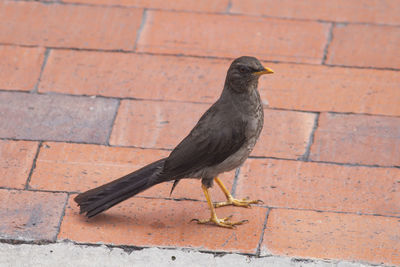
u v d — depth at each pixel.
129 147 11.53
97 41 13.73
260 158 11.30
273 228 9.95
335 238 9.77
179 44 13.68
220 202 10.47
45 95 12.56
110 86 12.76
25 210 10.22
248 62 9.62
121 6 14.55
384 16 14.27
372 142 11.58
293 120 12.05
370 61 13.27
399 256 9.45
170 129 11.90
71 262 9.41
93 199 9.92
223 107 9.84
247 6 14.55
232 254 9.50
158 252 9.54
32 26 14.05
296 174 10.97
